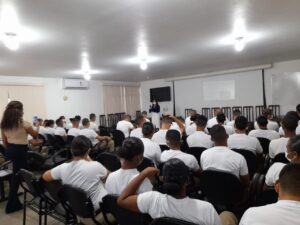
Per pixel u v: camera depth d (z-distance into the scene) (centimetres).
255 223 98
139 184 148
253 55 614
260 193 210
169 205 125
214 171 205
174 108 1042
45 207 229
